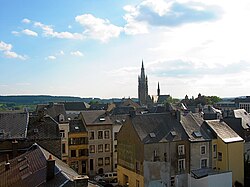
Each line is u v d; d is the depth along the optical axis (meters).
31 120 43.75
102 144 64.81
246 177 53.09
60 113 65.88
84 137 62.69
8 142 39.69
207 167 50.31
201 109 91.00
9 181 27.80
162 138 47.66
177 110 53.00
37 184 23.55
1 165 34.91
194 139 49.38
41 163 27.97
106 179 57.25
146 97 180.00
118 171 54.09
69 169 30.14
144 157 45.94
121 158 53.03
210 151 50.84
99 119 65.44
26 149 39.75
